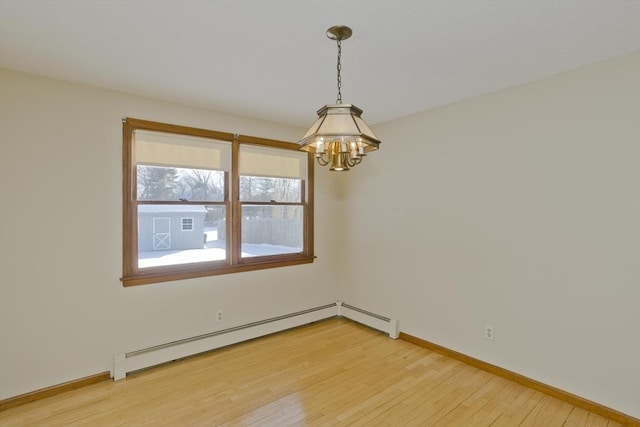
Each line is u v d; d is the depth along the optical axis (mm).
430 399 2430
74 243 2578
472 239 2955
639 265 2090
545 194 2496
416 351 3268
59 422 2156
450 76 2494
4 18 1728
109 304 2729
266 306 3689
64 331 2535
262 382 2664
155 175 2998
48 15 1706
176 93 2832
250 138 3541
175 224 3125
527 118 2588
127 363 2740
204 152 3246
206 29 1852
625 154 2135
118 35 1912
